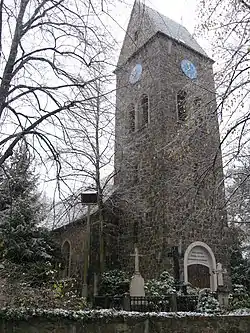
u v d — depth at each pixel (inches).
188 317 259.9
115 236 840.9
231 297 574.9
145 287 563.5
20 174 412.8
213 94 362.3
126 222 836.6
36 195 718.5
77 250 853.2
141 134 863.7
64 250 903.1
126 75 450.0
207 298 454.6
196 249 729.6
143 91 907.4
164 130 800.3
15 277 390.3
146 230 773.9
